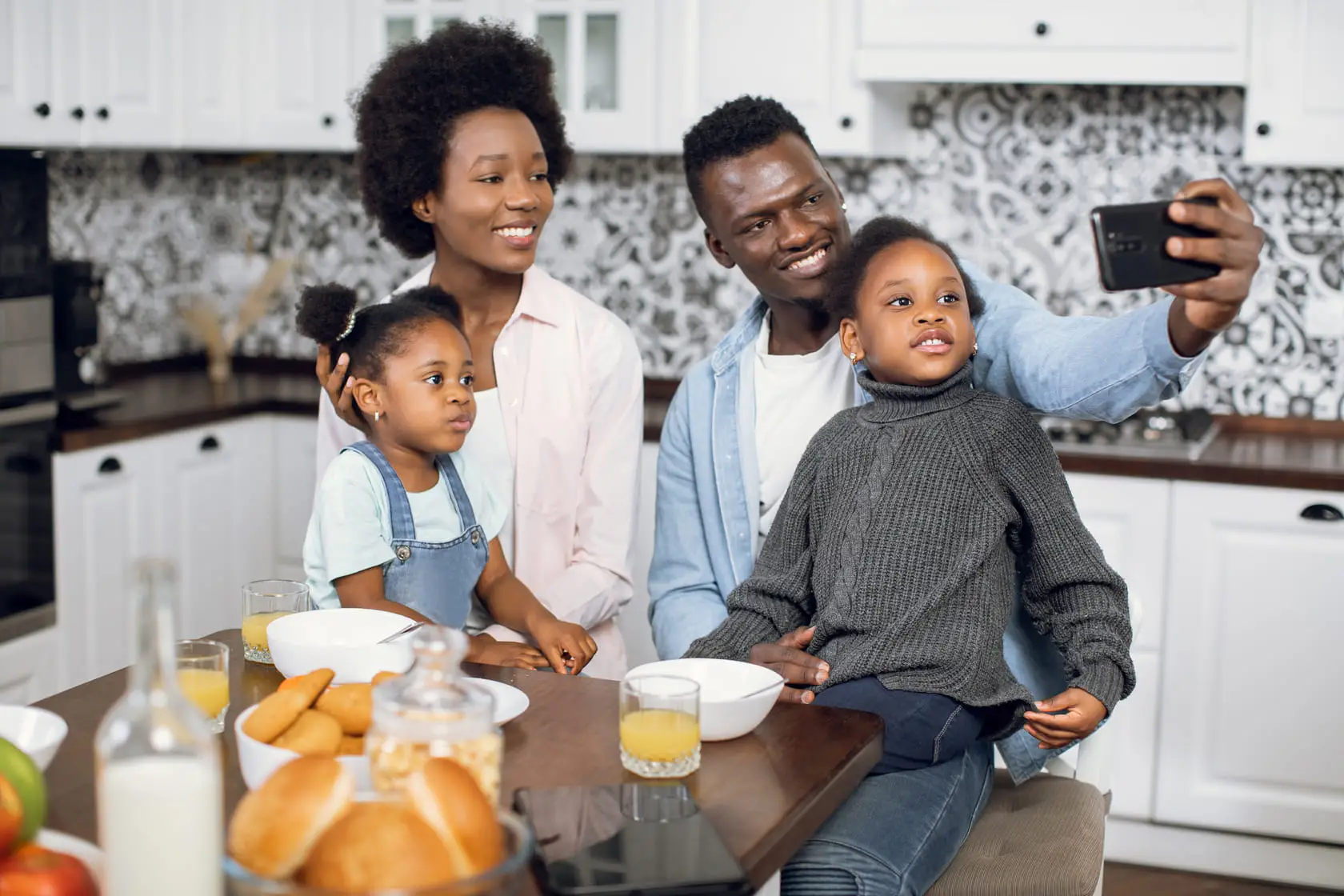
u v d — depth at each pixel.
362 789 1.10
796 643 1.58
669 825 1.11
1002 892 1.53
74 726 1.33
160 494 3.24
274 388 3.76
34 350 3.00
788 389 1.97
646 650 3.19
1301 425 3.28
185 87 3.42
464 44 2.00
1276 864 2.96
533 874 1.06
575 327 2.04
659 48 3.22
